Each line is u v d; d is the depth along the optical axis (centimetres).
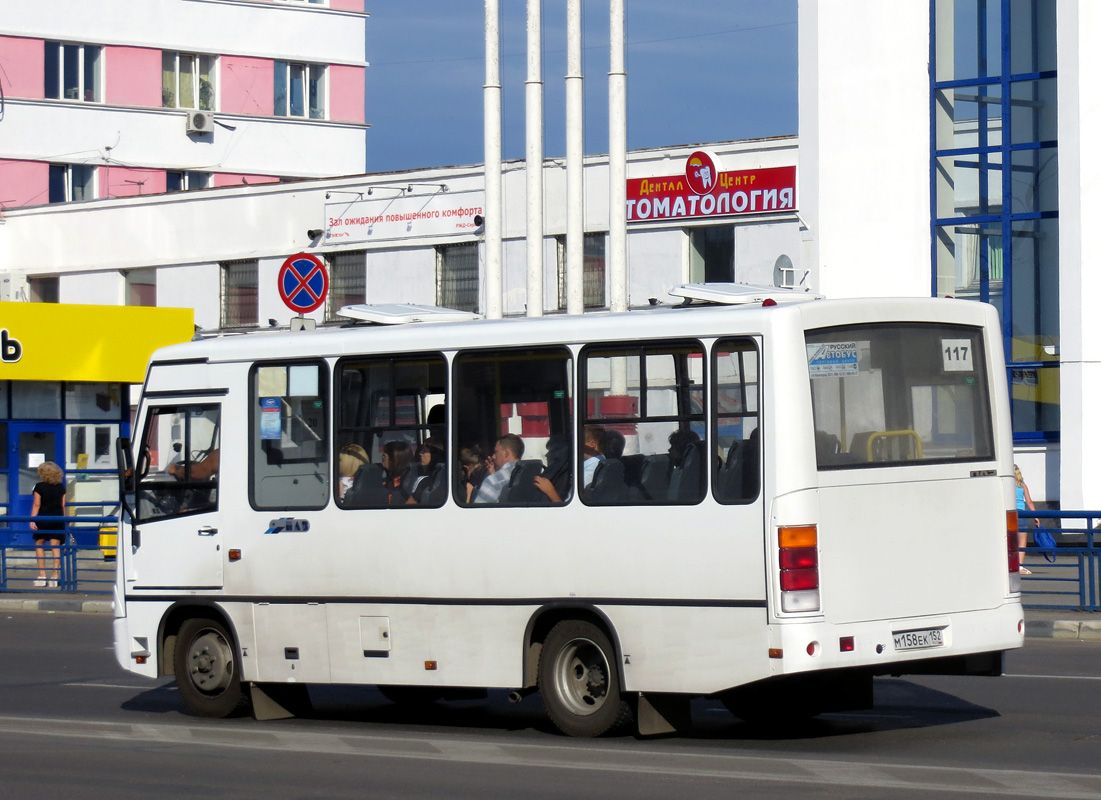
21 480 4006
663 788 1088
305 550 1430
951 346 1301
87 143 5972
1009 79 3269
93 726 1469
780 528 1191
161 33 6144
